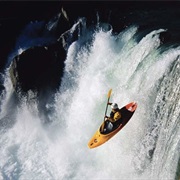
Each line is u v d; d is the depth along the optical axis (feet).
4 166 48.73
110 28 63.77
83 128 52.24
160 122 41.96
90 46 61.52
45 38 75.46
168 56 44.47
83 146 49.85
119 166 45.01
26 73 60.39
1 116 61.36
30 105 60.23
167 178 38.65
